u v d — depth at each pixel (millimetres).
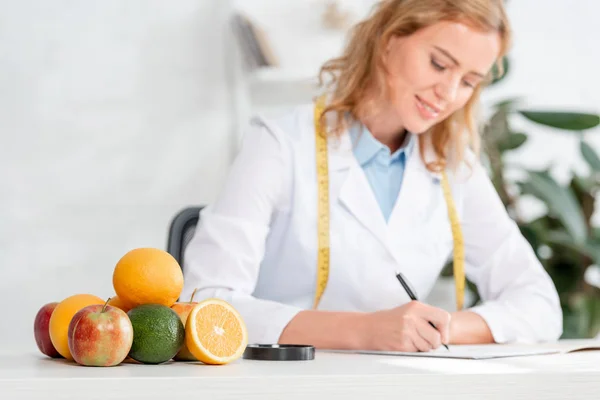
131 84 3344
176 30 3365
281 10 3236
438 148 1948
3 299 3256
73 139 3314
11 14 3283
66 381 822
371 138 1887
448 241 1956
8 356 1181
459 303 1965
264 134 1875
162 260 1110
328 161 1870
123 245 3332
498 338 1736
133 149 3344
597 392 963
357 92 1889
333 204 1847
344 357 1221
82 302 1094
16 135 3281
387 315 1434
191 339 1040
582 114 2932
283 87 3355
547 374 949
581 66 3637
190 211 1981
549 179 3006
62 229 3301
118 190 3332
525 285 1968
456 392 917
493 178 3070
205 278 1678
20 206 3279
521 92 3586
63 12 3311
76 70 3316
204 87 3377
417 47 1715
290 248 1851
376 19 1846
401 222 1875
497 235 2035
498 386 931
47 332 1126
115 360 996
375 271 1836
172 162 3363
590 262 3053
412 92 1744
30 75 3293
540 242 3025
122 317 1009
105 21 3330
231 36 3367
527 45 3598
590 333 2938
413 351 1383
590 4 3643
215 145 3379
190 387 843
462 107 1950
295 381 866
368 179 1911
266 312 1530
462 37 1668
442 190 1970
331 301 1862
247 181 1798
